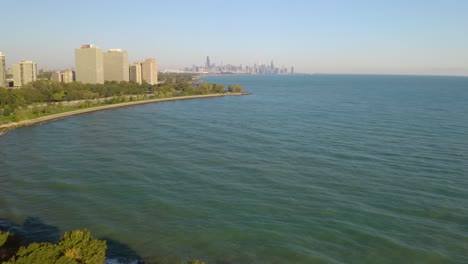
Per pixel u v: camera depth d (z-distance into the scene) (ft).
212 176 310.04
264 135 473.26
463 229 221.25
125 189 281.33
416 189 280.10
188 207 249.34
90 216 236.02
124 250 196.85
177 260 189.26
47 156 375.25
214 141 438.81
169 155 375.66
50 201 258.98
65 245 152.05
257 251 198.29
